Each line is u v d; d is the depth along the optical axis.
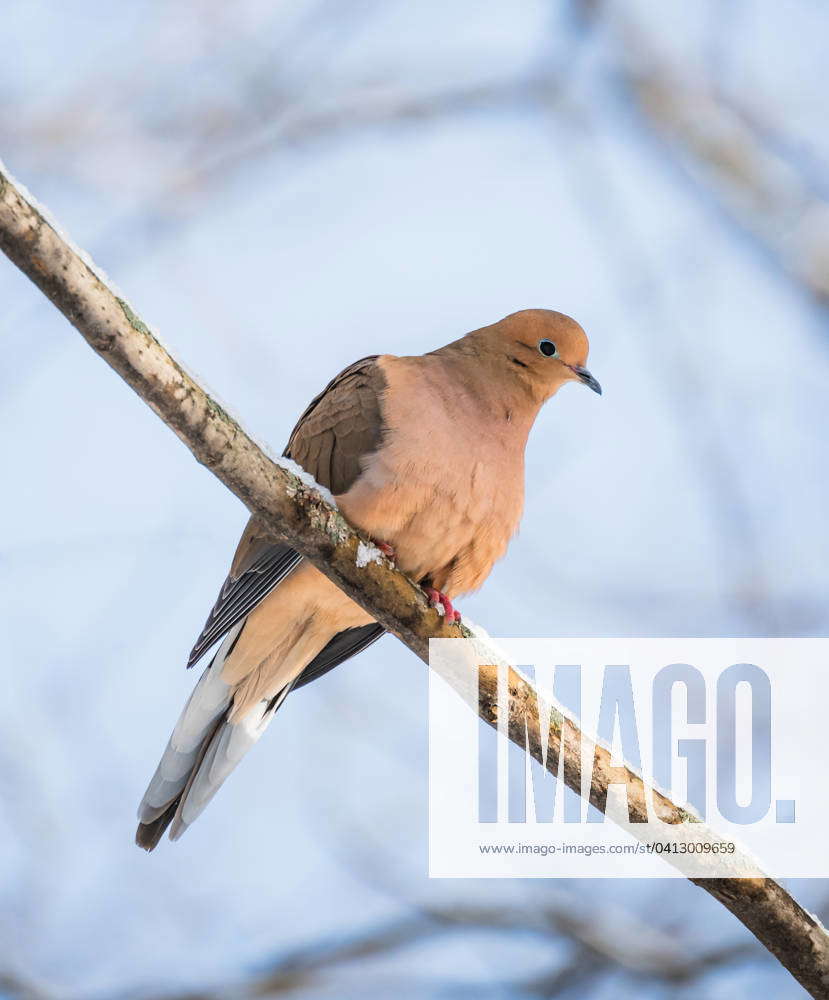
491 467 9.65
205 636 9.55
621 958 9.86
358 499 9.37
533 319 10.67
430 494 9.37
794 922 7.39
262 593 9.39
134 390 6.80
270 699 10.36
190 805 10.07
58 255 6.21
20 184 6.13
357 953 10.21
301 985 10.09
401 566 9.65
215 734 10.27
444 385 9.86
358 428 9.60
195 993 10.14
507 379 10.42
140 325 6.61
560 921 10.06
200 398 6.95
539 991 9.98
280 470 7.58
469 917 10.22
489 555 9.85
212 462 7.23
